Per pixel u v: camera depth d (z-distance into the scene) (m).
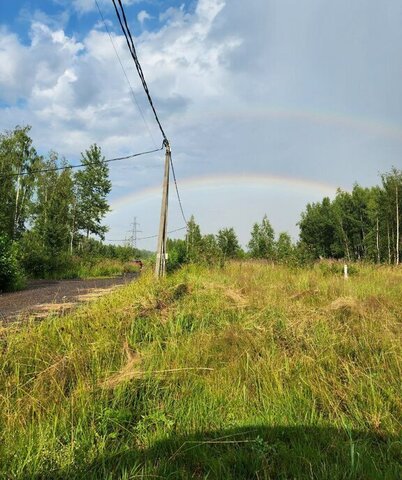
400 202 37.81
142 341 5.55
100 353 4.75
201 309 7.05
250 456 2.88
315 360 4.52
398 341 4.85
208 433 3.22
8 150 36.59
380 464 2.75
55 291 14.35
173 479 2.63
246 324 5.99
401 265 18.72
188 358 4.66
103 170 41.53
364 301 7.34
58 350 4.84
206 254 19.05
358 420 3.38
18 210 37.12
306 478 2.58
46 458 2.81
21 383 3.96
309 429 3.27
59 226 30.56
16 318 7.88
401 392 3.73
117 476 2.67
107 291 13.15
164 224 14.69
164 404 3.73
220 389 3.92
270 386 3.91
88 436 3.12
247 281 11.25
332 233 57.47
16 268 15.92
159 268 14.33
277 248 20.02
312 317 6.16
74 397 3.60
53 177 38.84
